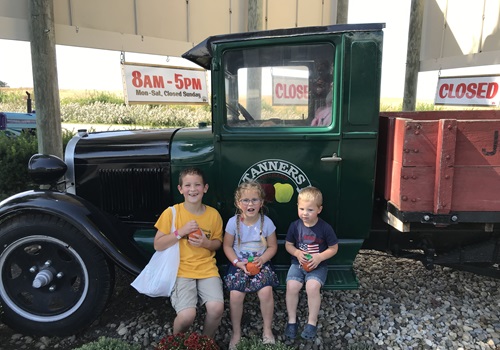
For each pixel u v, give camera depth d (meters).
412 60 6.12
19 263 2.47
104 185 2.83
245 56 2.43
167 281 2.26
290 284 2.33
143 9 5.51
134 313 2.70
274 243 2.43
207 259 2.37
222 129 2.47
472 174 2.12
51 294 2.47
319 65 2.39
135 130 3.25
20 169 5.48
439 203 2.12
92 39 5.06
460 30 5.86
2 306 2.44
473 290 2.98
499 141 2.08
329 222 2.52
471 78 5.62
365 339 2.38
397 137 2.25
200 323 2.56
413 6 5.96
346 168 2.43
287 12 6.56
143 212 2.85
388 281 3.11
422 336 2.41
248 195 2.29
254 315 2.63
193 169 2.36
